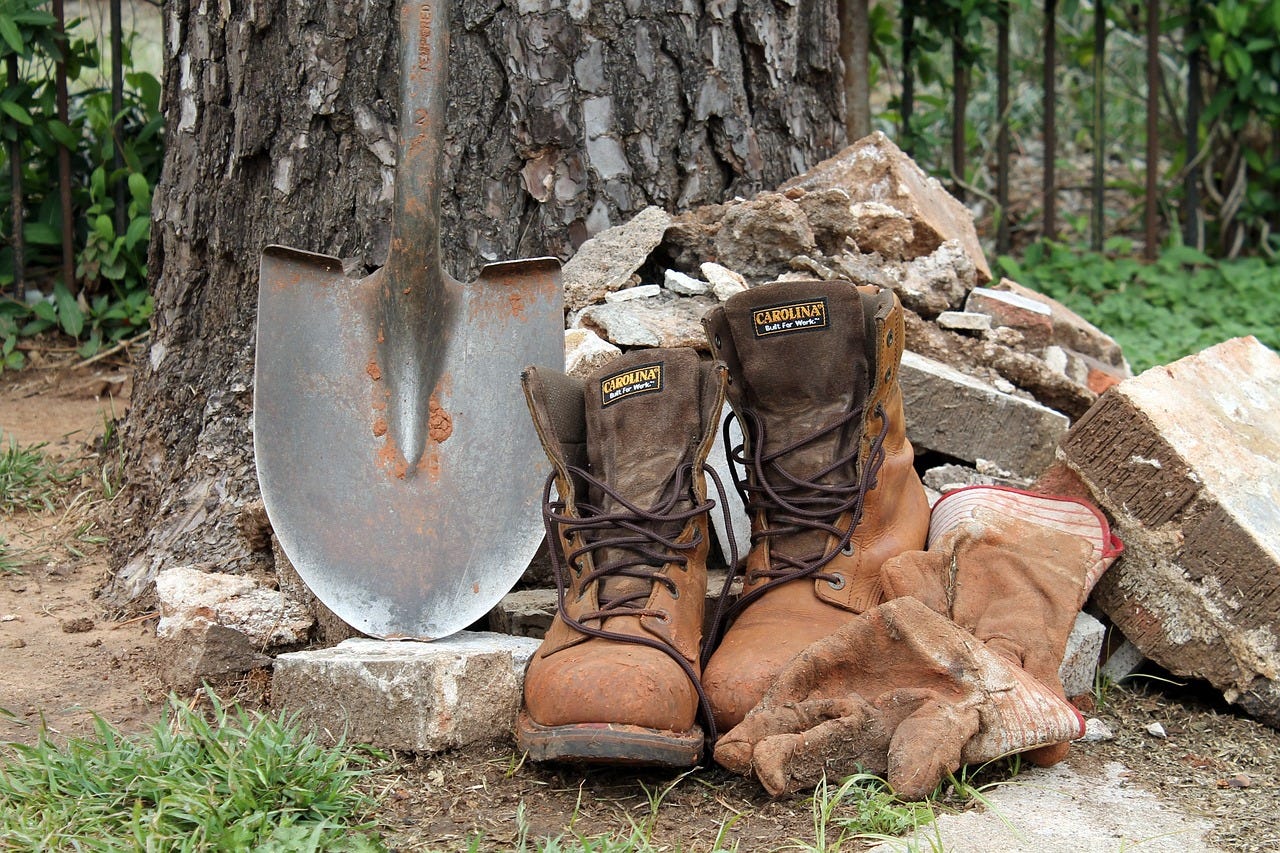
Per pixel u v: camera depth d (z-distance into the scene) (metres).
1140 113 6.45
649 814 1.76
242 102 2.77
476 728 1.93
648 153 2.87
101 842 1.57
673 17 2.86
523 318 2.30
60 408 4.04
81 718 2.10
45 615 2.61
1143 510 2.21
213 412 2.78
